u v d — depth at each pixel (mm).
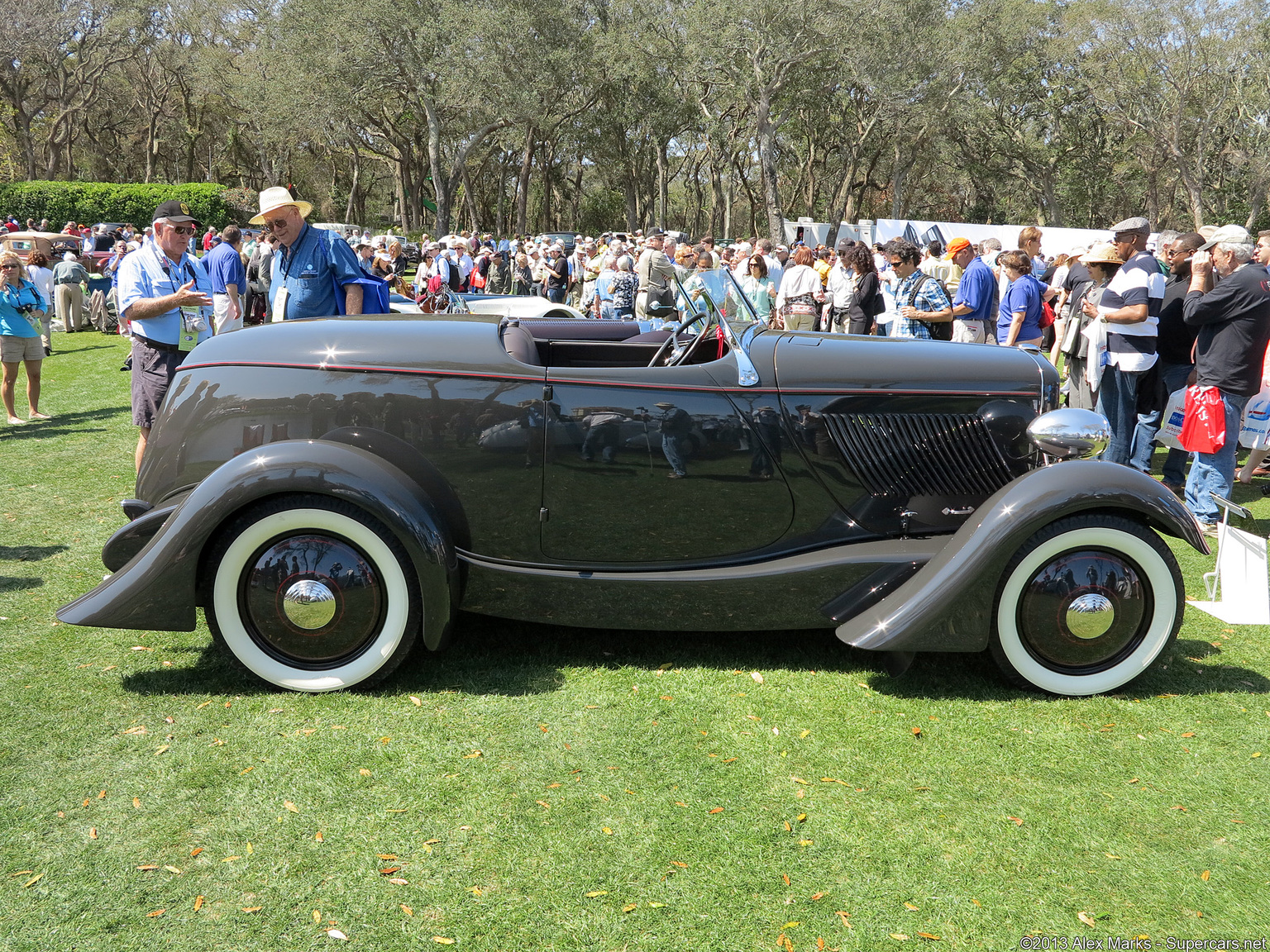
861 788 2488
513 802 2395
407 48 34656
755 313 3801
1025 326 6633
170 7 45469
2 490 5426
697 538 3135
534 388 3016
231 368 3096
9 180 48844
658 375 3064
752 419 3086
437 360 3033
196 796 2395
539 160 52656
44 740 2650
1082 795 2463
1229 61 38188
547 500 3061
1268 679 3189
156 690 2965
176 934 1911
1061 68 42781
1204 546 2846
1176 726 2846
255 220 4156
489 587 3074
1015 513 2846
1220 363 4598
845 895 2064
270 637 2906
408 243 39375
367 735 2707
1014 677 3023
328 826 2277
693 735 2756
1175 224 49219
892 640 2857
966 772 2572
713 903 2031
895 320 6625
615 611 3092
